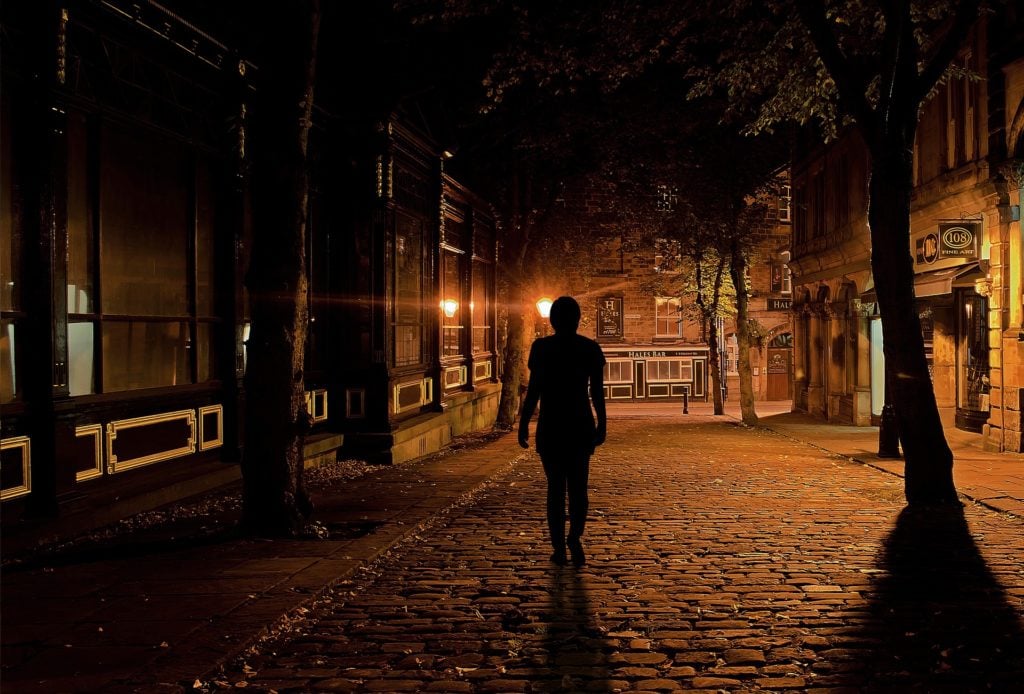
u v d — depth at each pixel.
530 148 21.12
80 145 8.12
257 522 7.60
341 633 5.05
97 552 6.90
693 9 13.50
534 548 7.31
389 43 13.53
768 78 13.72
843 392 24.61
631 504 9.59
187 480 9.20
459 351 20.61
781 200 37.91
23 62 7.18
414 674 4.36
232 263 10.44
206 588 5.78
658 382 37.97
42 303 7.26
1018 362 14.66
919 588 5.93
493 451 16.09
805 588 5.94
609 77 15.13
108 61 8.35
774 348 38.66
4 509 6.91
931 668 4.41
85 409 7.92
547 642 4.85
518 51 14.69
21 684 4.07
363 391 13.71
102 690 4.01
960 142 16.44
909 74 9.70
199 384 9.92
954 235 15.80
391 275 14.28
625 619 5.27
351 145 13.71
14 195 7.12
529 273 23.88
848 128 22.50
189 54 9.63
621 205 27.75
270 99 7.73
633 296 37.72
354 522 8.32
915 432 9.69
